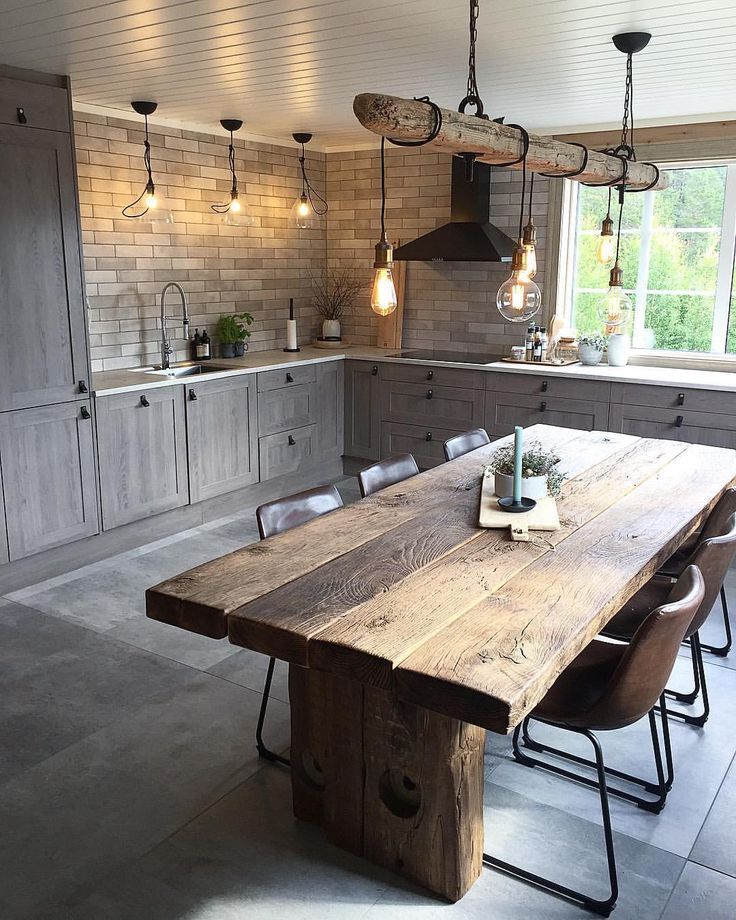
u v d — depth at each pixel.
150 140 5.04
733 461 3.45
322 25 3.05
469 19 2.97
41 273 3.82
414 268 6.18
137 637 3.51
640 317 5.55
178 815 2.38
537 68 3.72
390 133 2.26
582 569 2.19
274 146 5.94
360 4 2.80
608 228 3.67
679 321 5.43
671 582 2.92
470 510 2.75
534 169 3.15
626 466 3.35
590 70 3.77
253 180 5.81
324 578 2.13
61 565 4.20
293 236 6.24
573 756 2.65
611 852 2.01
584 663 2.29
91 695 3.04
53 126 3.79
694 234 5.28
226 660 3.32
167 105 4.68
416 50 3.42
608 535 2.48
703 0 2.73
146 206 5.03
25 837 2.28
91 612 3.75
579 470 3.28
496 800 2.46
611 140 5.27
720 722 2.89
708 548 2.35
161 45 3.33
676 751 2.71
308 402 5.71
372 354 5.95
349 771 2.17
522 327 5.79
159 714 2.92
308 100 4.52
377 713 2.07
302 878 2.14
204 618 1.95
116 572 4.24
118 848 2.24
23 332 3.78
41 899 2.06
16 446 3.83
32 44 3.31
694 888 2.11
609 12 2.88
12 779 2.54
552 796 2.48
